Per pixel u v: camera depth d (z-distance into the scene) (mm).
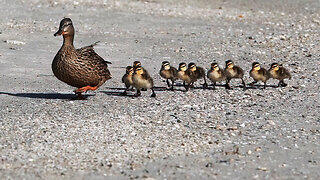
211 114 14422
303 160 11273
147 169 10531
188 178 10141
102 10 32844
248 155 11469
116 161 10883
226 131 12969
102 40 26422
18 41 24969
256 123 13711
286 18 33000
